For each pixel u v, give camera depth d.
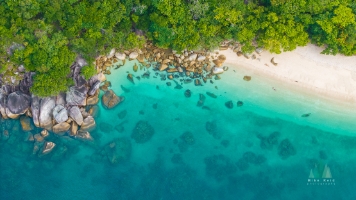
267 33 28.66
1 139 30.09
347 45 28.75
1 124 30.42
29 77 29.36
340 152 30.70
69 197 28.92
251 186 29.61
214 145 30.72
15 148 29.84
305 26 29.12
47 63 27.20
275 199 29.33
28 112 30.12
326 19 28.17
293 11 28.34
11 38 26.14
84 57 29.19
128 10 28.78
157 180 29.50
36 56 26.80
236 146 30.73
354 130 31.00
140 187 29.28
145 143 30.61
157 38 29.55
